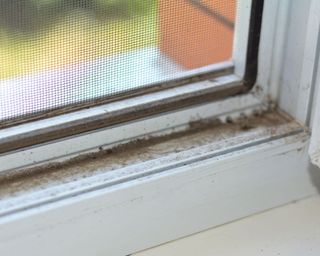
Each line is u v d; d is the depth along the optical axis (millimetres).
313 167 390
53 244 338
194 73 378
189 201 363
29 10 317
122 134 366
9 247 328
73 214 335
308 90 373
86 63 342
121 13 340
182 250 365
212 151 363
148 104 363
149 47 357
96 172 349
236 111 393
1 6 310
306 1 360
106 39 342
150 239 364
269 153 371
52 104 344
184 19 361
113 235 352
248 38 376
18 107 335
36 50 327
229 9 374
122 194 342
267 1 369
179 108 375
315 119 345
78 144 357
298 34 371
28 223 326
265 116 394
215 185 366
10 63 323
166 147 367
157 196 352
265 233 376
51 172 349
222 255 362
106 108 355
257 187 379
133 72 358
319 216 387
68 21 328
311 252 364
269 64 390
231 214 380
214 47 380
